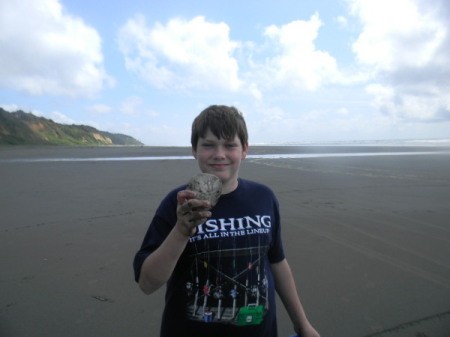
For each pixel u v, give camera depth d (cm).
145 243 161
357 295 326
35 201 681
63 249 427
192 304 159
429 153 2208
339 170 1207
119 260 395
